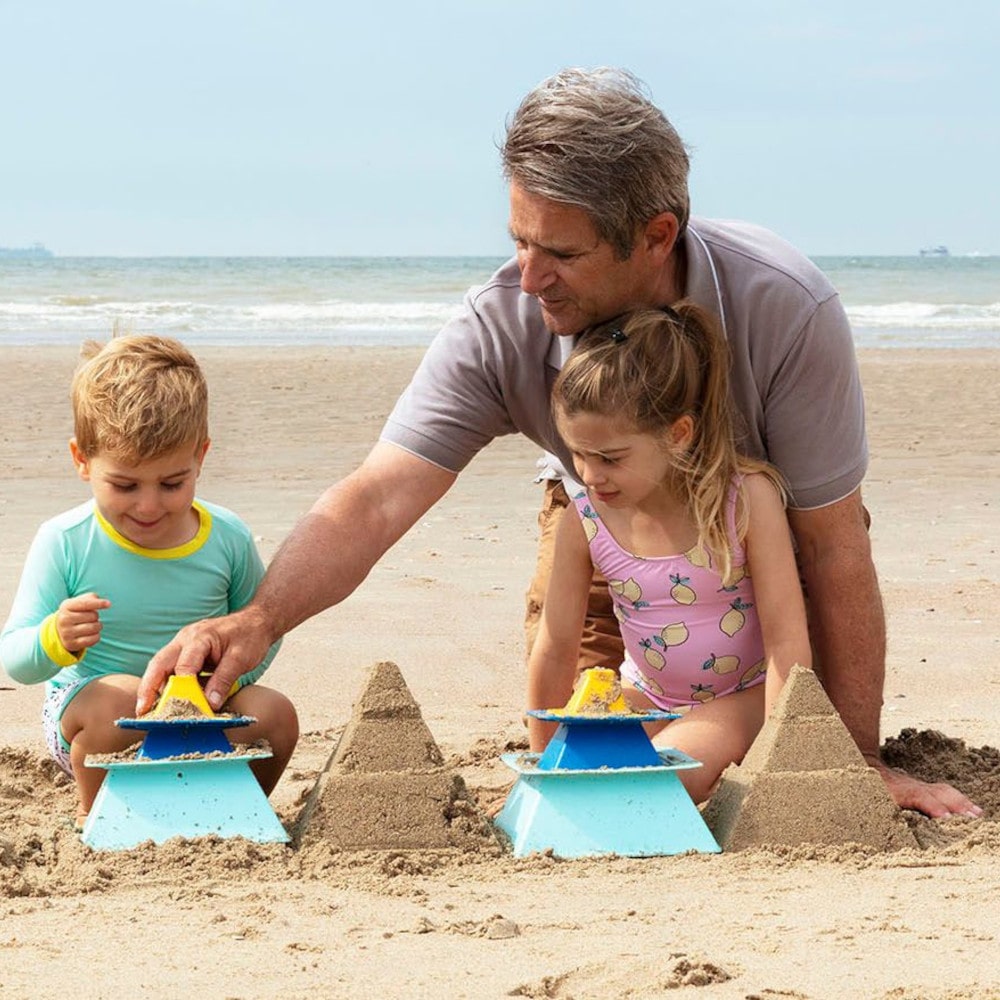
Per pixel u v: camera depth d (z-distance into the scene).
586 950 2.56
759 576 3.62
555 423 3.83
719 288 3.61
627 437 3.51
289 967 2.47
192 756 3.26
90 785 3.52
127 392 3.40
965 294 43.47
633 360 3.47
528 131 3.36
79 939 2.62
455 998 2.32
